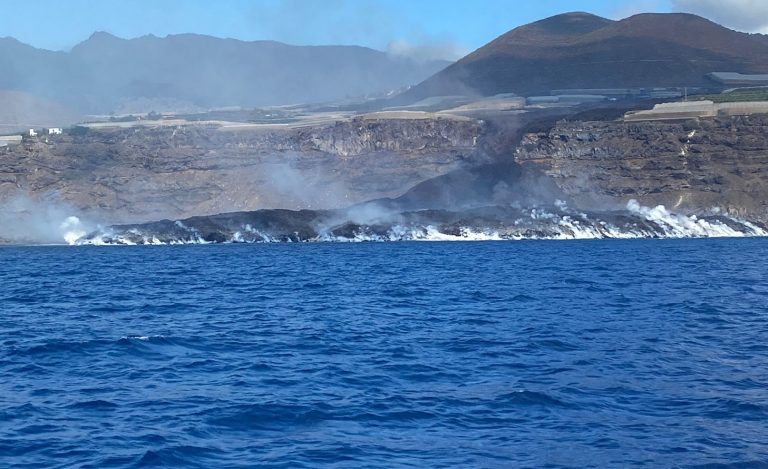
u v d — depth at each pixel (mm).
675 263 155625
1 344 67062
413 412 44312
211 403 46281
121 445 39125
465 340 66812
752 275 129125
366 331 72250
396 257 182125
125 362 58875
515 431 41188
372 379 52250
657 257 172625
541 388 49375
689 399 46812
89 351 63031
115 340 67438
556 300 95688
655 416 43625
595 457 37594
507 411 44531
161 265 169250
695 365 56406
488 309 87625
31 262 184250
